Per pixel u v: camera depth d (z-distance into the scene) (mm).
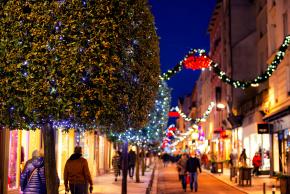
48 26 8508
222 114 59469
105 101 8695
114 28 8672
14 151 17469
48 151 9562
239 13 50188
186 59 23016
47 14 8484
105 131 10664
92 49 8516
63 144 25797
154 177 39062
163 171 51188
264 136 38562
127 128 10641
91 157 33656
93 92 8578
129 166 34750
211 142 70625
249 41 49094
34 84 8430
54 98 8500
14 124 8891
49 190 9570
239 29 49969
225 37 54188
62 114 8625
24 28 8523
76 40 8484
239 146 48406
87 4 8578
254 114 40625
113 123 9539
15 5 8547
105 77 8664
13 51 8508
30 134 19516
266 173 37062
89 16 8570
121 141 20797
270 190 24656
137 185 28266
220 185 30328
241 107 47406
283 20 32469
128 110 9727
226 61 53375
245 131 45344
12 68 8492
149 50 10445
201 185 30453
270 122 35688
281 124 32844
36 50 8438
